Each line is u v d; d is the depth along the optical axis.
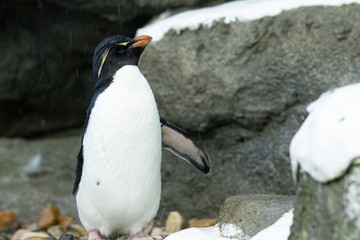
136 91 7.21
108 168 7.25
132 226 7.86
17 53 14.25
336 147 5.14
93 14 13.04
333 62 9.45
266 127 10.11
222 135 10.57
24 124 16.00
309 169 5.39
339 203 5.16
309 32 9.55
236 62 9.92
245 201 7.64
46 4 13.16
